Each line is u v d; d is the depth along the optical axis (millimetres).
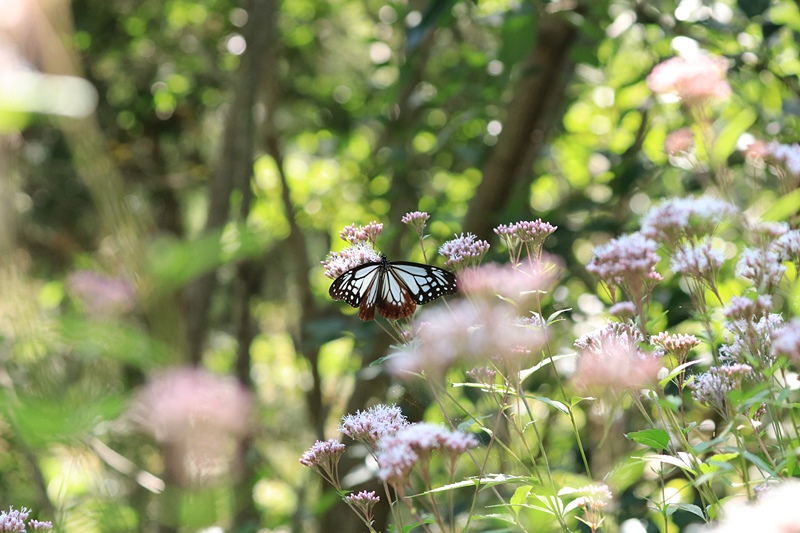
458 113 6234
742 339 2115
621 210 5102
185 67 7824
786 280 2354
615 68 5938
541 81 4980
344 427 2367
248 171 4637
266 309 9344
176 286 1033
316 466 2424
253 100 4691
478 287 2350
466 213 5176
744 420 2100
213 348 8086
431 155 6461
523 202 5562
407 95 6254
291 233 6766
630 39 5531
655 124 5207
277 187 7879
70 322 1066
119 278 1214
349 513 4734
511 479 2039
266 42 4754
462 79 5824
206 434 1061
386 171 6242
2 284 1102
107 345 1050
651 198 5270
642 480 3154
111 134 8094
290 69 8070
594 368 2068
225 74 7348
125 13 7770
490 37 7023
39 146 6930
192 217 9148
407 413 3252
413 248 5711
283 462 5125
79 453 1184
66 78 811
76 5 7578
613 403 2100
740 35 4551
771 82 4449
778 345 1792
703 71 2334
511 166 5051
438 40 7281
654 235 2227
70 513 1375
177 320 1044
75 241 7176
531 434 3535
